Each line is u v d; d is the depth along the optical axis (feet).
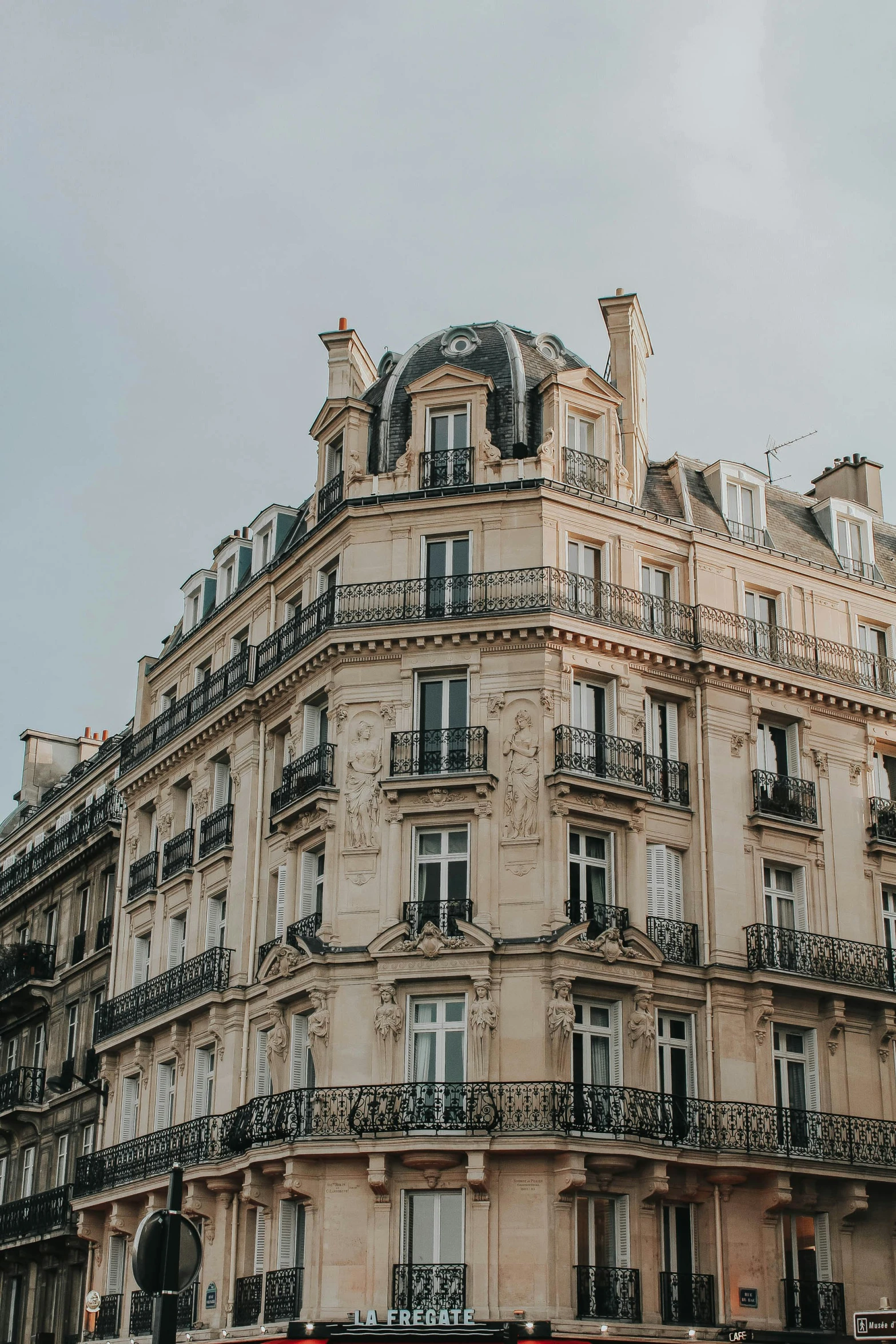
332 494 136.77
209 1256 127.24
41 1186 170.71
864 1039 128.77
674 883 125.70
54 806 199.11
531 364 138.92
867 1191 122.72
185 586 169.99
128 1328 137.90
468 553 129.18
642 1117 114.32
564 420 133.69
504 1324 106.01
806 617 140.46
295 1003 123.34
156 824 159.74
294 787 129.29
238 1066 130.00
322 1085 116.78
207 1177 125.90
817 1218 122.31
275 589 144.77
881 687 141.49
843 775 136.87
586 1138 110.52
